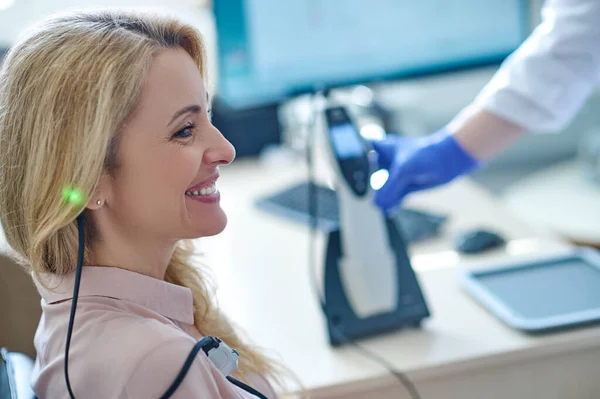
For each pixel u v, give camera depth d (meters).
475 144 1.18
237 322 1.13
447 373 0.99
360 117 1.79
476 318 1.11
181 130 0.72
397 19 1.50
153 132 0.69
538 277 1.20
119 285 0.73
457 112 2.38
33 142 0.66
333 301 1.07
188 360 0.66
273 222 1.55
